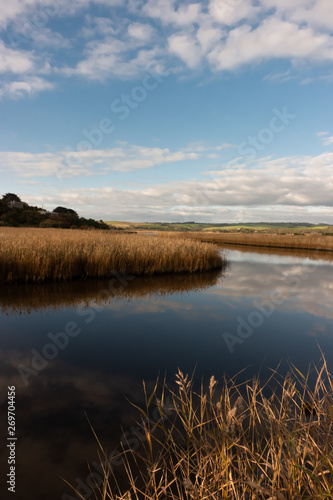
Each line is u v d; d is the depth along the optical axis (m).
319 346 4.40
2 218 50.69
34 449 2.19
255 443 2.17
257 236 30.94
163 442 2.27
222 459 1.67
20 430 2.39
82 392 3.03
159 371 3.53
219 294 7.98
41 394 2.97
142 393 3.01
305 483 1.60
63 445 2.23
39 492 1.80
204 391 3.04
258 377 3.38
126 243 12.48
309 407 2.45
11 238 12.29
